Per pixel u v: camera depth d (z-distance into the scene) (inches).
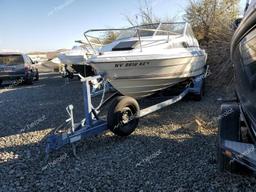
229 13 492.7
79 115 272.1
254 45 109.7
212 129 204.7
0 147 196.7
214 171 144.1
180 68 258.4
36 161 170.4
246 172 129.6
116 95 245.9
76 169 157.2
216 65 361.4
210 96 306.7
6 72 554.3
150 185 135.9
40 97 391.5
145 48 242.8
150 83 245.9
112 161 164.6
